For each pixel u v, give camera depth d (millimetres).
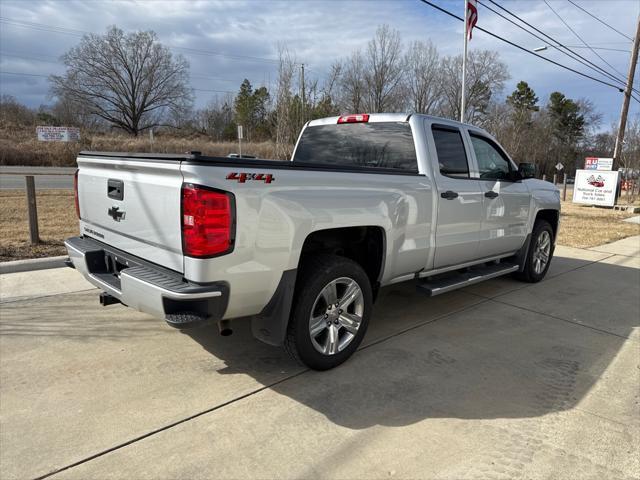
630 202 24484
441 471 2373
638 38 19516
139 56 68000
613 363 3760
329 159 4844
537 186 5867
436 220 4191
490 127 44250
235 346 3840
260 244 2824
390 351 3846
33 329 4066
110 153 3275
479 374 3482
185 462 2381
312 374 3391
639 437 2732
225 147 47250
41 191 14273
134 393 3053
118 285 3188
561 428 2803
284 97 15391
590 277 6703
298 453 2484
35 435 2574
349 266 3402
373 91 44250
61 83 65375
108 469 2312
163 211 2812
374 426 2760
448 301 5305
